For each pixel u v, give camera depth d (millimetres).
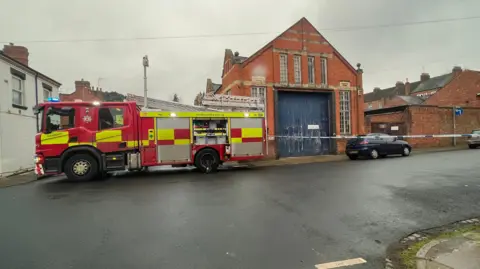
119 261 3514
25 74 13867
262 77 17172
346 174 9883
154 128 10375
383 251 3865
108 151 9672
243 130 11578
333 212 5516
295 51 18047
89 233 4449
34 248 3898
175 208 5809
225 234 4410
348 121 19562
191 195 6957
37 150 9117
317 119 18938
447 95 31188
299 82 18188
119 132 9797
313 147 18641
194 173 10930
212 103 13195
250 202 6250
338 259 3604
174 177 9945
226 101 13492
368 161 14008
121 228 4668
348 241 4180
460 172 9664
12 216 5336
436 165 11508
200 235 4367
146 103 11930
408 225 4871
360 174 9789
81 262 3488
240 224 4859
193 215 5344
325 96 19250
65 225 4820
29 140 13953
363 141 15234
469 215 5379
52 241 4141
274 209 5715
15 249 3869
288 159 16625
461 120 23750
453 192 6922
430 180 8367
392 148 15695
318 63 18719
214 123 11250
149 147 10281
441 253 3777
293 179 9109
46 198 6781
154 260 3541
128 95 11891
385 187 7562
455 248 3926
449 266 3426
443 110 23016
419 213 5477
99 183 8867
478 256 3674
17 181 9867
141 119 10250
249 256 3660
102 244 4027
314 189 7504
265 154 11844
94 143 9531
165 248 3896
